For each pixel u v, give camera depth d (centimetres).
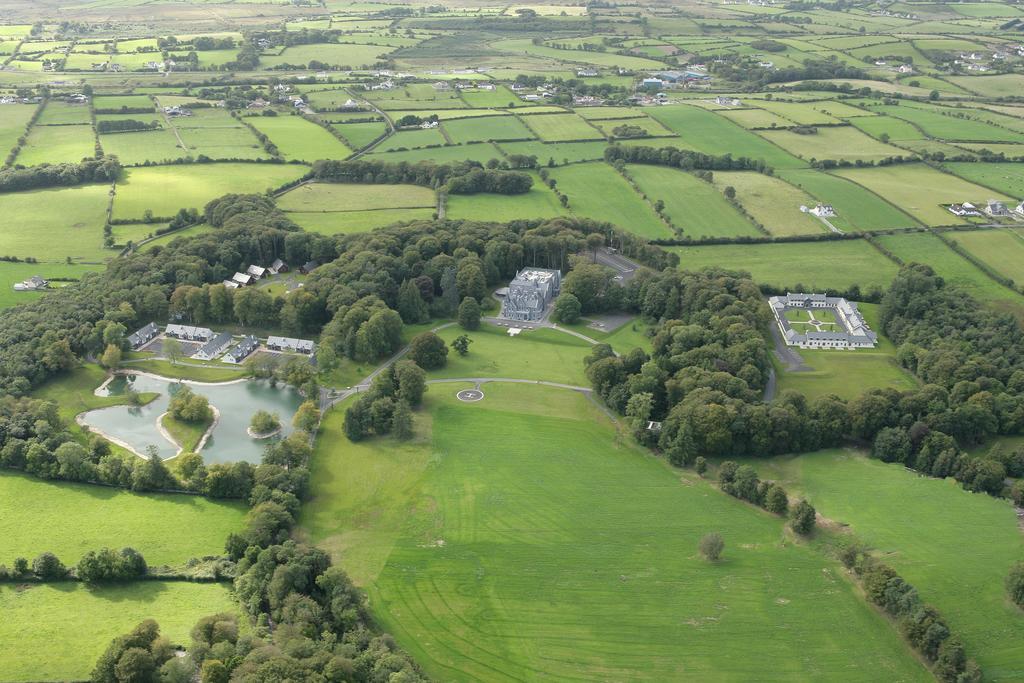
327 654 19938
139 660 19512
